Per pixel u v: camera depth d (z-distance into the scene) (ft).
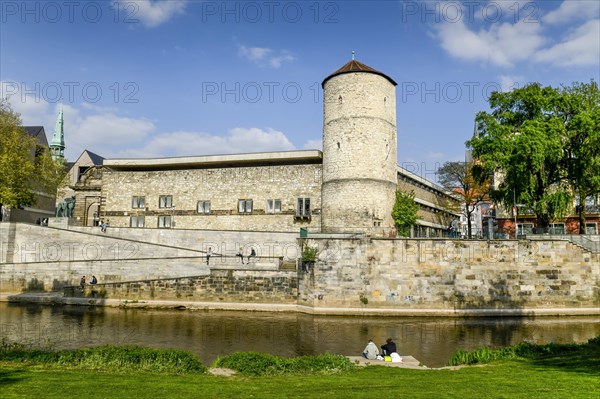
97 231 147.33
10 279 131.34
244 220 156.35
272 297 111.04
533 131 116.78
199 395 31.50
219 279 113.29
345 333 84.53
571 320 99.14
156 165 164.66
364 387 34.99
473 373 41.81
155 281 115.24
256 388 34.53
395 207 142.72
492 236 125.49
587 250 106.22
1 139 146.51
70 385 33.35
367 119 137.18
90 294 117.60
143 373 40.65
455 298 105.50
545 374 39.42
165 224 164.35
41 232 142.72
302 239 110.73
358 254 107.45
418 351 70.64
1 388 31.68
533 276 105.91
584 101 130.41
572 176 125.39
